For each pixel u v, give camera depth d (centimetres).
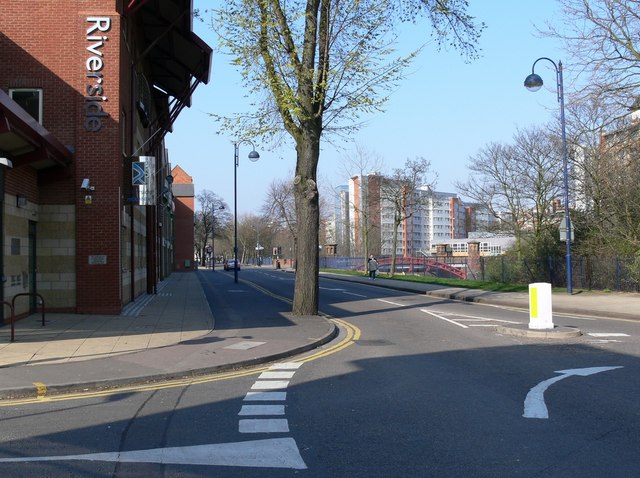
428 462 502
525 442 550
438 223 13025
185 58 2414
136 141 2112
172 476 475
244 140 1605
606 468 481
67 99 1575
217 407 700
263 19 1444
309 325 1427
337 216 9750
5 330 1264
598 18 1997
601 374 850
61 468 493
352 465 497
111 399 746
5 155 1290
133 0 1739
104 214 1574
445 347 1136
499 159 3859
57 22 1582
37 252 1553
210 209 9119
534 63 2100
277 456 522
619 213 2506
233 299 2323
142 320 1492
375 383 822
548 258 2880
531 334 1247
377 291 2964
